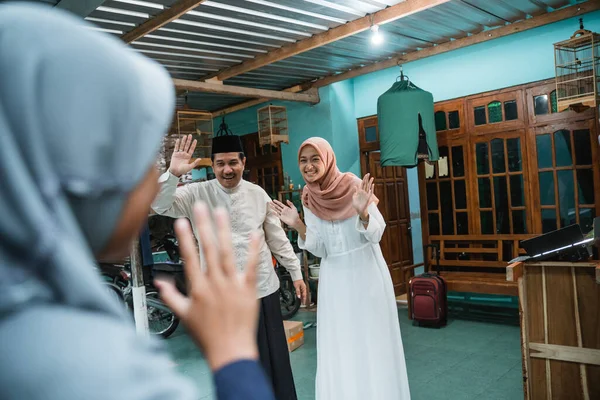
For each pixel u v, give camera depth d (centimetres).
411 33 477
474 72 513
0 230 37
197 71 543
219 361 50
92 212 43
